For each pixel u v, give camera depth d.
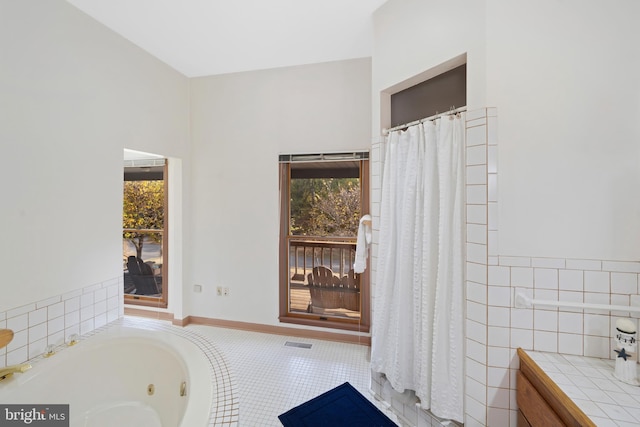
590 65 1.32
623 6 1.28
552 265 1.38
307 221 3.01
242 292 3.09
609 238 1.32
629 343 1.18
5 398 1.40
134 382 1.85
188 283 3.19
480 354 1.46
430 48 1.69
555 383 1.16
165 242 3.20
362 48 2.59
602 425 0.95
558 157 1.36
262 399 2.03
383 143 2.06
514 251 1.42
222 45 2.53
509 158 1.42
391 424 1.82
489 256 1.43
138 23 2.19
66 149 1.89
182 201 3.08
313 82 2.87
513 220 1.42
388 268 1.93
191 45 2.52
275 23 2.23
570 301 1.37
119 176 2.30
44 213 1.76
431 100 1.85
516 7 1.40
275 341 2.87
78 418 1.68
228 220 3.11
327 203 2.94
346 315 2.95
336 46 2.55
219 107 3.11
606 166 1.31
